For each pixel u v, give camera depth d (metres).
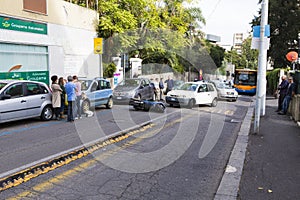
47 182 4.77
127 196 4.32
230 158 6.11
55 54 16.38
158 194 4.43
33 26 14.98
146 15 13.81
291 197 4.19
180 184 4.84
